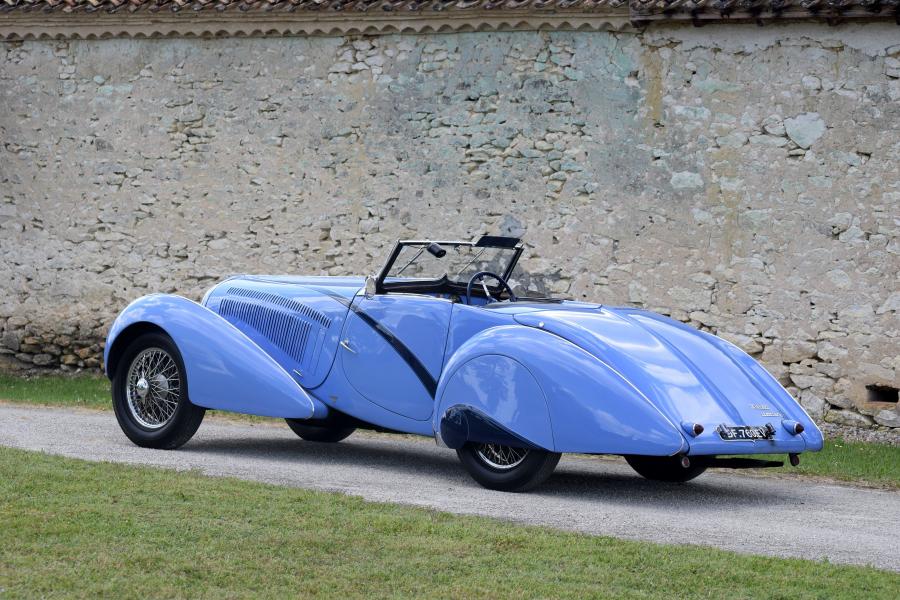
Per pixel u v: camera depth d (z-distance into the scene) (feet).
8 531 17.12
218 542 17.06
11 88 49.47
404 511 19.88
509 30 42.22
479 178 42.75
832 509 23.29
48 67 48.98
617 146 40.83
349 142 44.65
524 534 18.30
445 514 19.67
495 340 23.26
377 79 44.21
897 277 37.17
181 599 14.57
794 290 38.45
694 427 21.34
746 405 22.90
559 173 41.63
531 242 41.98
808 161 38.34
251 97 46.01
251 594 14.85
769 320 38.78
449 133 43.19
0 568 15.40
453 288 27.40
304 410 26.05
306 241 45.27
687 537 19.15
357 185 44.55
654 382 22.16
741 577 16.19
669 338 24.08
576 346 22.72
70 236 48.80
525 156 42.09
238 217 46.29
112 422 32.53
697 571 16.46
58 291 49.01
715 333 39.45
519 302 26.23
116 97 47.98
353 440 31.63
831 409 37.93
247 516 18.79
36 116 49.19
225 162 46.47
